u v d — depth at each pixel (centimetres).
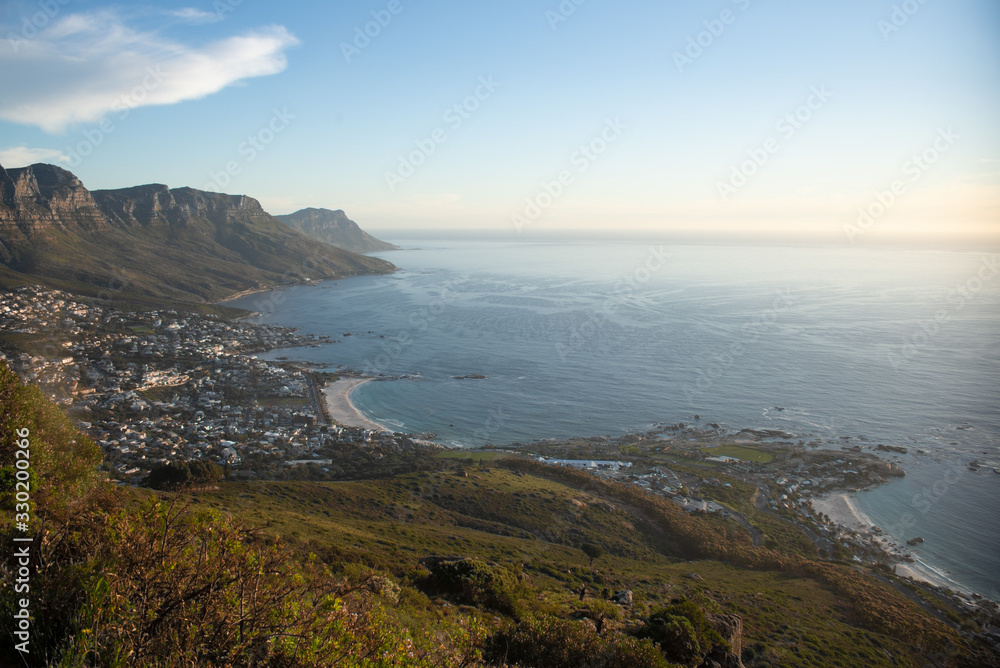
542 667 1020
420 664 649
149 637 457
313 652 498
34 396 944
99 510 628
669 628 1460
